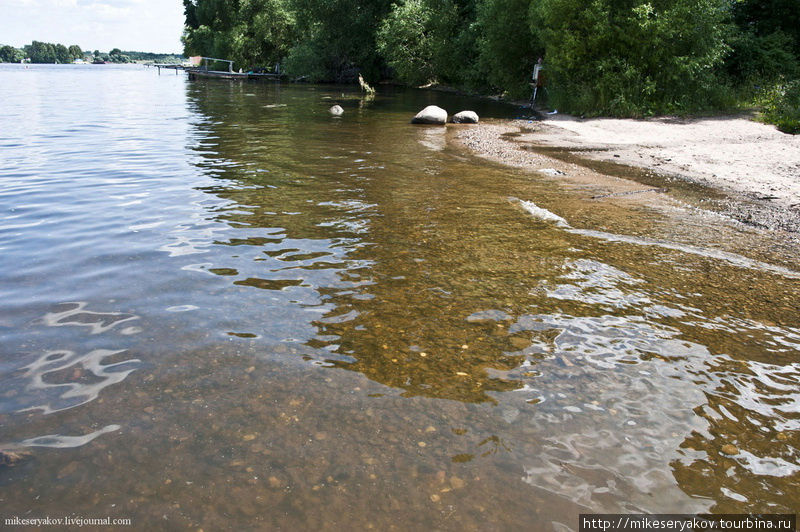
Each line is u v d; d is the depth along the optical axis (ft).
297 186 24.04
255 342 10.24
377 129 47.70
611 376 9.46
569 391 8.97
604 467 7.21
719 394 9.03
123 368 9.25
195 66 222.48
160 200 20.83
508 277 13.99
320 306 11.88
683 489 6.85
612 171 30.76
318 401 8.49
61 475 6.82
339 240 16.56
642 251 16.71
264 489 6.64
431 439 7.66
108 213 18.85
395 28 105.09
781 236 18.98
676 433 7.98
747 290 13.79
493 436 7.78
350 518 6.22
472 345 10.41
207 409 8.21
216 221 18.16
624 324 11.53
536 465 7.20
